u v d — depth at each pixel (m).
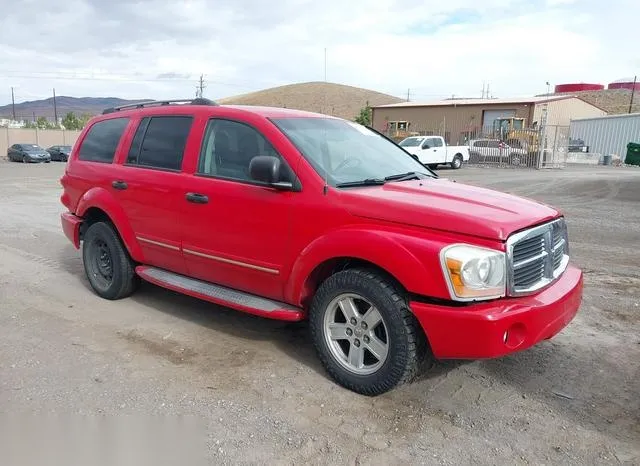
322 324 4.00
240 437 3.31
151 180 5.07
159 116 5.29
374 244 3.59
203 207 4.61
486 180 21.23
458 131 45.00
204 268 4.80
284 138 4.25
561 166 32.88
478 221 3.42
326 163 4.20
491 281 3.36
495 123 38.91
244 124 4.53
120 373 4.10
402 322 3.57
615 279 6.65
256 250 4.30
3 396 3.73
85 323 5.13
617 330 5.04
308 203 3.98
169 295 5.99
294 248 4.06
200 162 4.77
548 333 3.61
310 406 3.68
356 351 3.86
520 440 3.33
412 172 4.77
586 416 3.61
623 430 3.45
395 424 3.48
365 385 3.78
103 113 6.15
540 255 3.71
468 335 3.33
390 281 3.66
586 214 11.91
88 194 5.75
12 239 8.97
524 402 3.77
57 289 6.19
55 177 23.55
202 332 4.94
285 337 4.85
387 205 3.68
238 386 3.94
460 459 3.13
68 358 4.34
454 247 3.37
